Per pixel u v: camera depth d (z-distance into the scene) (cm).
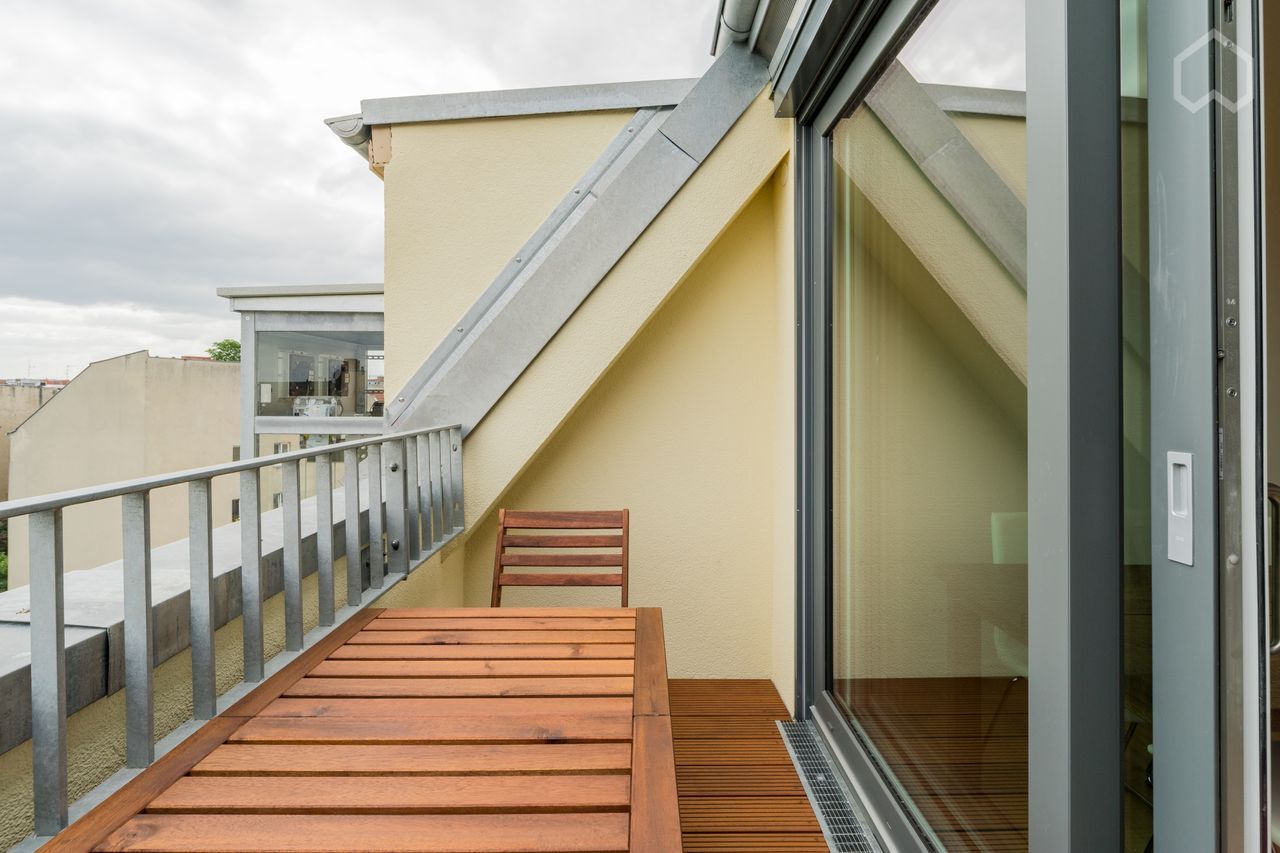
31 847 96
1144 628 88
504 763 111
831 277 243
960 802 148
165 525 1248
